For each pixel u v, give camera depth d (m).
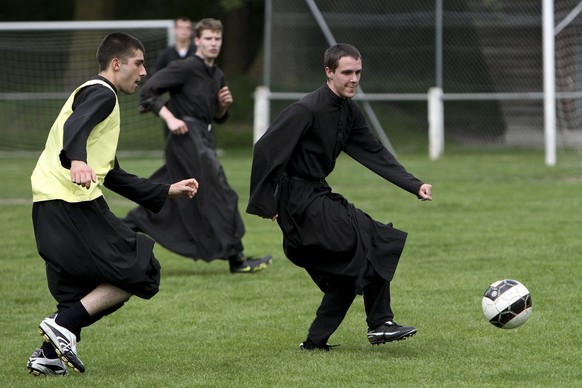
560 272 19.05
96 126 12.06
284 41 49.44
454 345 13.84
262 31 77.50
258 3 75.31
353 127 13.46
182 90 20.59
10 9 77.50
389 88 52.69
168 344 14.29
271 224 27.55
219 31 20.64
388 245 12.96
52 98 54.47
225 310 16.58
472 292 17.47
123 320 15.94
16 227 27.36
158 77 20.36
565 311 15.82
